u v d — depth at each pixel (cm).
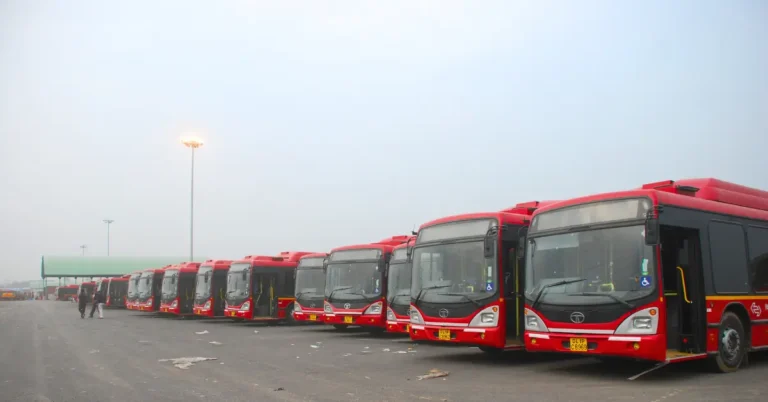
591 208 1054
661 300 936
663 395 856
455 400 839
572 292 1027
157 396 902
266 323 2931
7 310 5053
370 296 1980
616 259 991
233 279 2761
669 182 1133
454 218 1345
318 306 2298
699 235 1064
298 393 909
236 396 891
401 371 1155
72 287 9656
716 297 1066
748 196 1330
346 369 1188
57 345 1744
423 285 1344
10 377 1115
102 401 870
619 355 963
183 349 1606
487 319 1212
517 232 1300
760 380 998
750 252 1191
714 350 1045
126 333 2223
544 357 1386
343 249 2103
